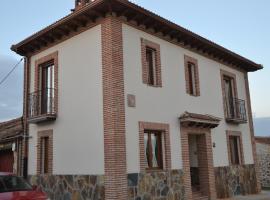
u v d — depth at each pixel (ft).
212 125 51.01
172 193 43.32
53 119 45.73
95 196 38.52
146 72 43.55
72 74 44.04
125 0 38.81
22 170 50.34
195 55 52.90
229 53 57.00
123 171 37.78
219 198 51.44
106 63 39.63
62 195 42.83
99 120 39.58
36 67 50.67
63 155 43.55
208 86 54.39
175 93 47.29
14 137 52.31
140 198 39.11
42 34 46.50
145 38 44.24
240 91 62.85
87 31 42.98
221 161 53.72
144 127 41.42
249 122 63.62
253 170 61.41
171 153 44.50
